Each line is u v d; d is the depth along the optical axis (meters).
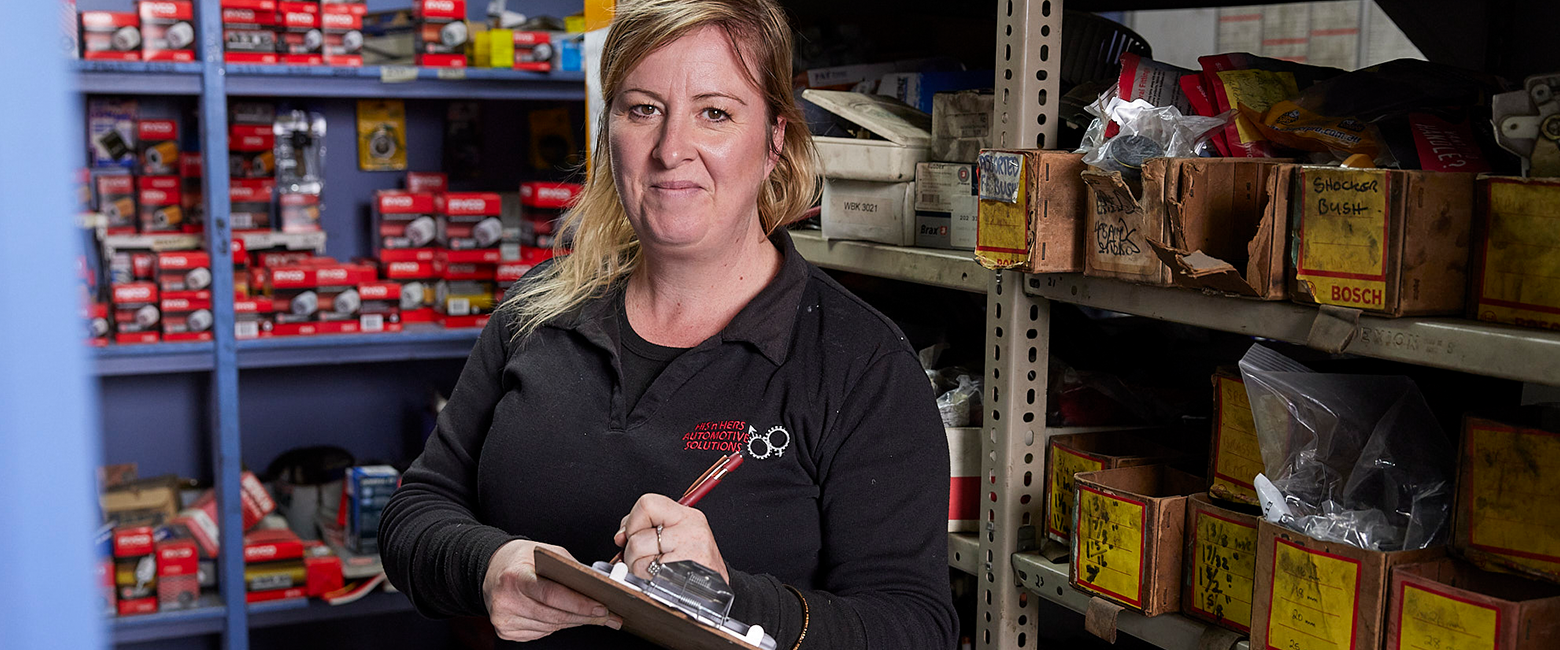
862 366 1.19
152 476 3.13
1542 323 0.95
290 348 2.79
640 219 1.18
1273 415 1.21
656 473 1.18
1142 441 1.50
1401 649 1.02
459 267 2.93
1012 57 1.41
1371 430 1.20
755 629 0.92
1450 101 1.22
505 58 2.86
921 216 1.61
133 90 2.56
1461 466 1.04
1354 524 1.12
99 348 2.58
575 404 1.23
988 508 1.53
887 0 2.14
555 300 1.32
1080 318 1.87
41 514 0.29
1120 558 1.31
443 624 3.28
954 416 1.65
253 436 3.22
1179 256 1.09
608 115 1.24
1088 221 1.28
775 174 1.30
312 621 3.32
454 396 1.40
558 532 1.21
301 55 2.71
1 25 0.27
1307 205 1.06
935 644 1.14
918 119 1.72
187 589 2.73
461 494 1.36
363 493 2.85
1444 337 0.98
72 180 0.29
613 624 1.08
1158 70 1.38
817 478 1.20
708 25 1.13
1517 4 1.86
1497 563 1.01
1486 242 1.00
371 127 3.14
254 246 2.84
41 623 0.29
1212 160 1.14
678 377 1.20
